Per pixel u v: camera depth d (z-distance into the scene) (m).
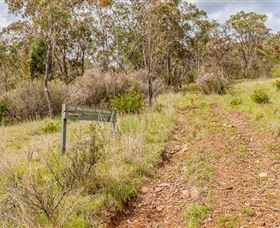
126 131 7.15
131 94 11.56
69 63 31.06
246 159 5.68
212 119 9.18
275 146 6.07
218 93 15.56
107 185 4.46
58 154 6.01
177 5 27.25
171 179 5.11
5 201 3.82
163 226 3.82
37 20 14.57
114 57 27.86
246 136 7.09
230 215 3.86
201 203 4.20
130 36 26.16
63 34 26.25
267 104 9.91
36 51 20.42
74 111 6.38
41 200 3.52
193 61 38.94
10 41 23.58
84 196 4.20
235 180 4.85
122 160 5.52
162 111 10.42
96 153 4.67
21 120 14.80
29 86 15.59
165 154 6.26
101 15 27.80
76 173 4.44
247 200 4.21
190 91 20.48
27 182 4.04
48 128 9.53
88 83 15.46
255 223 3.66
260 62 35.12
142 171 5.26
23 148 7.21
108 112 7.21
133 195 4.58
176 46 31.47
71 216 3.69
